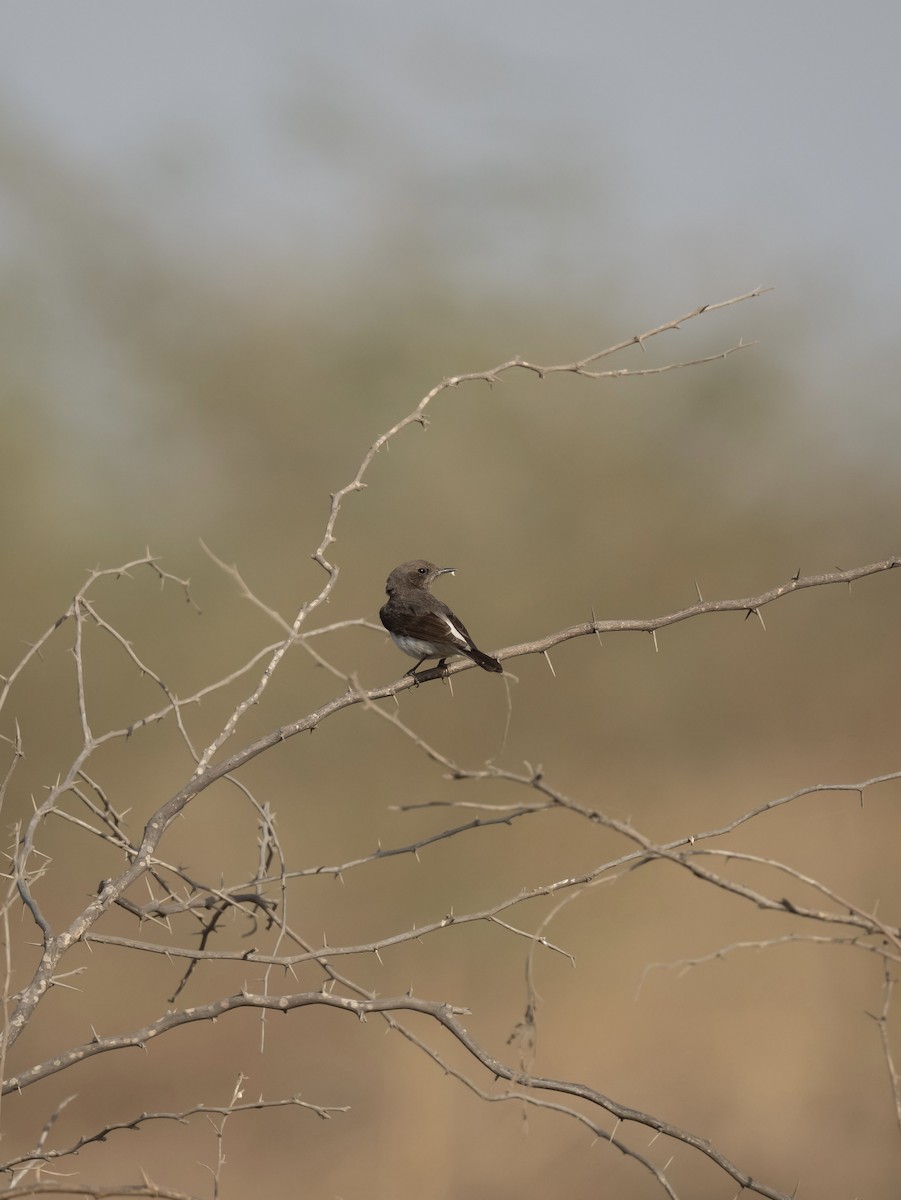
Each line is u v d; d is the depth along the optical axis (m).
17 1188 5.00
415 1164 12.12
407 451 17.34
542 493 17.83
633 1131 12.85
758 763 19.64
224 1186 12.00
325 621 16.91
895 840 17.47
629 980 15.25
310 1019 15.02
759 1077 13.61
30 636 15.90
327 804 16.28
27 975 14.45
